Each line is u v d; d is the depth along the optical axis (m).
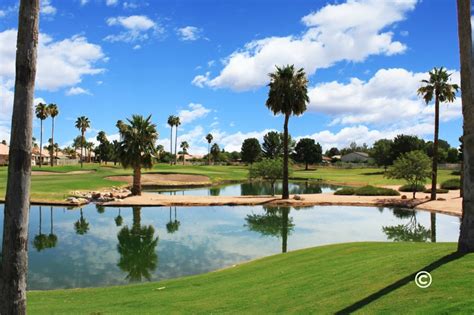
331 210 34.53
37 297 11.71
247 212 33.09
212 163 157.50
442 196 43.28
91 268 16.72
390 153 103.44
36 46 5.76
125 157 43.38
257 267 14.68
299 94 40.41
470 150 9.45
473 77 9.38
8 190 5.63
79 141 155.12
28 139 5.68
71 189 44.22
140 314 9.41
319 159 129.25
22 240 5.66
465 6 9.41
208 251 19.78
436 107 39.84
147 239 22.56
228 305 9.59
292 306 8.66
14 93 5.68
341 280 9.98
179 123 136.00
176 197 41.47
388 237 23.30
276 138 133.38
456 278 7.89
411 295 7.54
